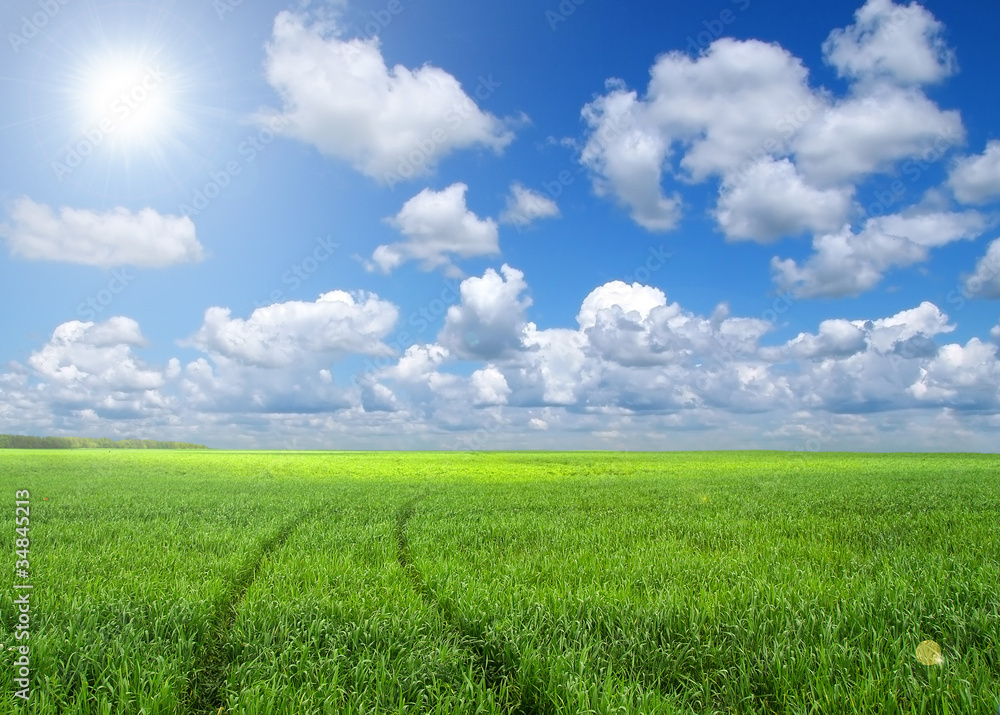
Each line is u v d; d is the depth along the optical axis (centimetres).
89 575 1030
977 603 815
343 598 894
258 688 594
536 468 4669
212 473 3928
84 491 2589
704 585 927
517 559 1184
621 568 1054
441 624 801
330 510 2053
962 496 2316
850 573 1029
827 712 559
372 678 635
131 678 634
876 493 2436
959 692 562
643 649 696
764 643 684
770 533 1474
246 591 980
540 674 638
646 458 6756
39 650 660
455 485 3011
